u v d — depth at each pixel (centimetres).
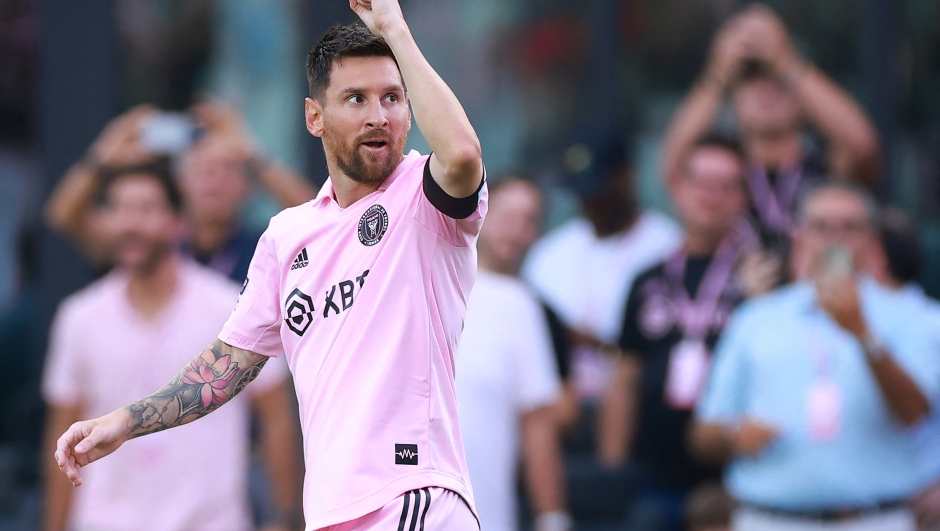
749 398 2038
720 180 2298
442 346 1105
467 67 2864
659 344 2305
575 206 2836
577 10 2872
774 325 2020
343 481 1063
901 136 2853
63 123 2797
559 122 2880
